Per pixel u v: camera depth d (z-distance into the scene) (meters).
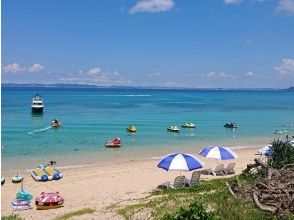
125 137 51.56
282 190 15.44
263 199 15.26
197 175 23.56
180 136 53.59
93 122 71.00
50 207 20.84
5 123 69.00
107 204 19.70
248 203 15.44
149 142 47.47
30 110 98.50
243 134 56.97
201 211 12.68
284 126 68.38
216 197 16.28
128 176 28.67
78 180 27.84
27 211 20.62
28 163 34.47
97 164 34.19
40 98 90.56
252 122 75.25
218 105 136.75
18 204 20.98
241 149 43.38
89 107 114.94
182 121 74.94
